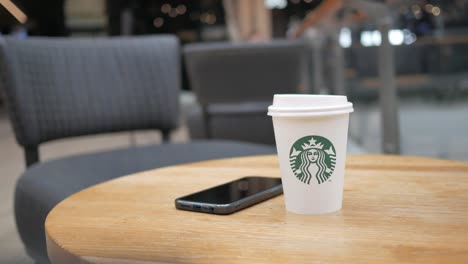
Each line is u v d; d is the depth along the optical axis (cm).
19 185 139
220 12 1678
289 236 54
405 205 65
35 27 1138
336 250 49
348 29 349
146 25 1547
